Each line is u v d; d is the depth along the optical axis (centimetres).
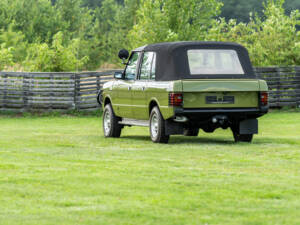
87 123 4572
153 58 2811
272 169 1900
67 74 5288
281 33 6316
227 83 2591
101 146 2608
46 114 5266
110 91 3216
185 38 7019
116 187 1570
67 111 5294
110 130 3195
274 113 5219
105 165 1970
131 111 2986
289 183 1638
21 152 2352
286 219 1230
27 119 4994
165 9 7075
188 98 2569
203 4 7081
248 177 1739
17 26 13312
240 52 2730
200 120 2612
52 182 1639
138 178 1709
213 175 1769
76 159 2127
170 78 2648
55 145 2639
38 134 3453
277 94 5541
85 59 6638
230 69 2694
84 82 5881
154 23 6944
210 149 2456
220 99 2600
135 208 1324
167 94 2586
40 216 1252
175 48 2664
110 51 15000
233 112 2614
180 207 1338
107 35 17350
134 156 2223
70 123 4575
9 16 13250
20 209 1319
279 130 3747
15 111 5300
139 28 7006
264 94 2644
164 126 2677
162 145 2631
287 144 2684
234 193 1496
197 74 2642
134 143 2744
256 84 2628
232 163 2034
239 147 2531
